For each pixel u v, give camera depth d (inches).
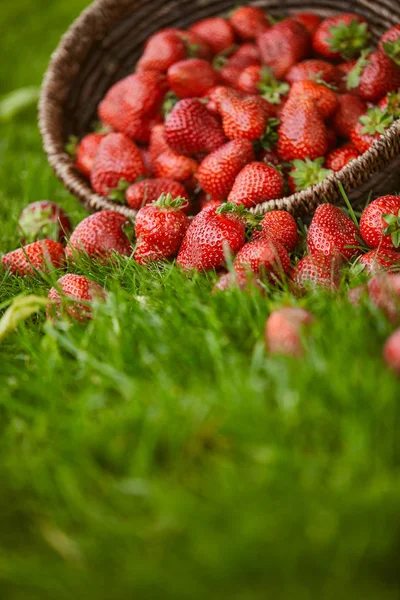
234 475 23.5
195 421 24.3
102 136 34.2
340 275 27.9
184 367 25.7
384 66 31.7
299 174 30.7
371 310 25.7
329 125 32.2
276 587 22.2
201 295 27.5
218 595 22.2
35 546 23.7
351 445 23.5
